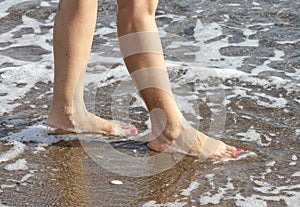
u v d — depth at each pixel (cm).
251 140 457
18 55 606
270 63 586
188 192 398
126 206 384
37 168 422
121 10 414
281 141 455
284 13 698
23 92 524
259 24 675
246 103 507
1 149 442
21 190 399
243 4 724
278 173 419
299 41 633
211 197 393
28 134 459
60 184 405
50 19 696
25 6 725
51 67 566
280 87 532
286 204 388
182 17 694
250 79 546
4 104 504
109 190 400
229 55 604
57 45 433
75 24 426
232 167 424
